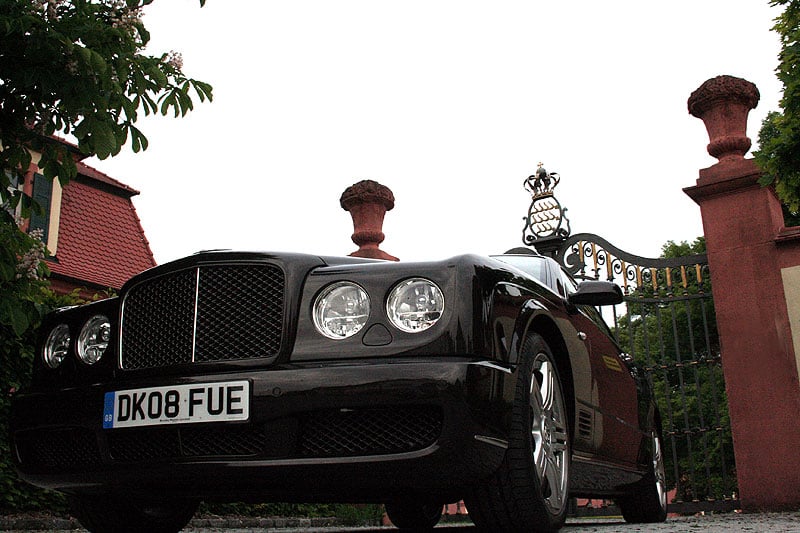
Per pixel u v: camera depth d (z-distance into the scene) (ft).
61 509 18.42
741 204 25.13
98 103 10.95
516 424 8.73
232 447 8.27
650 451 16.48
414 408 7.81
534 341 9.50
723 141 25.95
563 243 27.45
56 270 38.96
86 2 11.60
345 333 8.18
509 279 9.29
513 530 9.16
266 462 7.95
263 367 8.23
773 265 24.29
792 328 23.63
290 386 7.94
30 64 10.98
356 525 26.27
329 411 7.95
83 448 9.18
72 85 10.87
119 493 9.21
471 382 7.64
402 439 7.83
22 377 17.63
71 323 9.87
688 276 25.99
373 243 30.45
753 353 24.03
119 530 11.15
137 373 8.86
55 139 12.78
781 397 23.38
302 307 8.38
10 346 17.38
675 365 25.36
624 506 16.80
